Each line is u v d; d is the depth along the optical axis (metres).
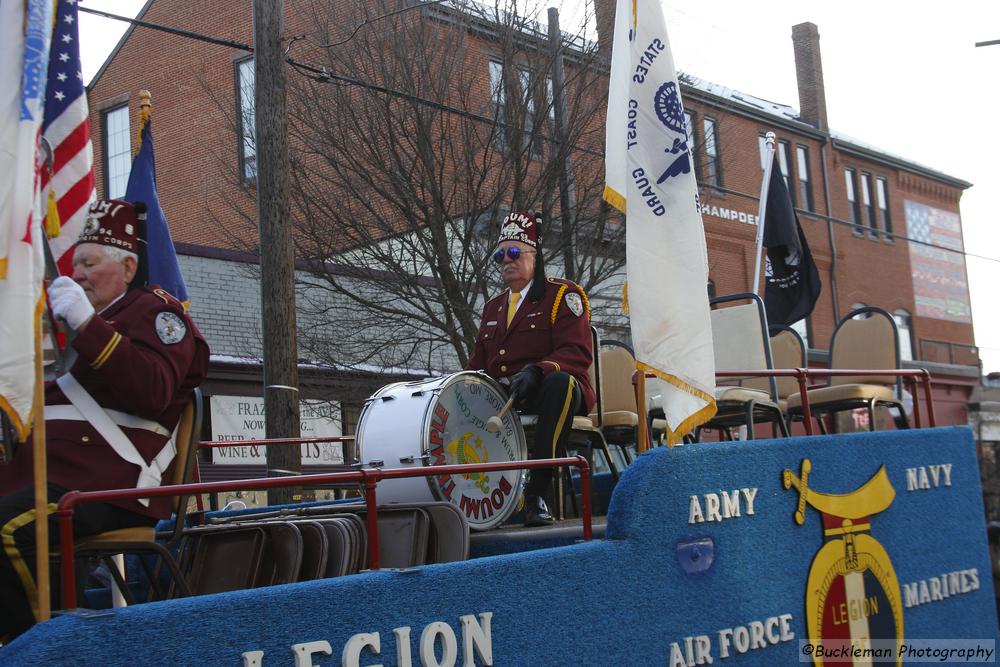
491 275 16.28
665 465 5.20
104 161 27.77
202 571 5.49
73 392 4.48
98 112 27.84
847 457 6.11
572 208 16.41
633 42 5.83
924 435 6.66
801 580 5.68
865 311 8.32
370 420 5.80
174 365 4.55
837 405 7.54
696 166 21.58
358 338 16.62
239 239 19.83
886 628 6.07
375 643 4.01
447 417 5.65
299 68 15.40
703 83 29.75
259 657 3.71
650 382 8.20
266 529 5.21
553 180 16.23
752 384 8.56
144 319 4.58
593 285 16.88
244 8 25.30
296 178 15.88
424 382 5.85
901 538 6.32
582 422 6.43
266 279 10.73
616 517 5.07
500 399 5.98
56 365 4.45
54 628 3.35
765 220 12.00
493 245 15.91
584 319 6.42
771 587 5.52
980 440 34.62
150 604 3.58
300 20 17.53
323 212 15.93
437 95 15.80
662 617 5.02
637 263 5.58
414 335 16.59
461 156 16.16
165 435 4.62
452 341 16.08
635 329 5.54
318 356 16.42
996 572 7.85
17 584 4.27
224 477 18.50
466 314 16.00
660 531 5.10
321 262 16.03
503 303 6.78
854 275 35.50
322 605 3.90
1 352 3.66
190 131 25.55
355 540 4.98
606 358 7.87
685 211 5.66
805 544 5.75
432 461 5.52
